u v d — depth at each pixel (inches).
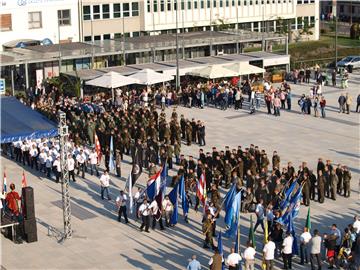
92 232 1755.7
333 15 6373.0
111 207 1921.8
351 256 1513.3
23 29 3878.0
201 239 1707.7
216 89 2970.0
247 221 1788.9
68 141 2204.7
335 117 2844.5
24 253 1636.3
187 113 2876.5
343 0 6299.2
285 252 1521.9
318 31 5329.7
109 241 1700.3
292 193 1718.8
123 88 3179.1
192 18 4566.9
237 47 3841.0
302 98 2891.2
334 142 2490.2
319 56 4566.9
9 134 1955.0
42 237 1728.6
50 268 1555.1
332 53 4638.3
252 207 1841.8
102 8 4175.7
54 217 1854.1
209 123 2731.3
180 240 1704.0
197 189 1839.3
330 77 3663.9
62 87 3083.2
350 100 2898.6
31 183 2124.8
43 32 3939.5
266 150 2383.1
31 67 3410.4
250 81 3240.7
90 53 3417.8
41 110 2655.0
